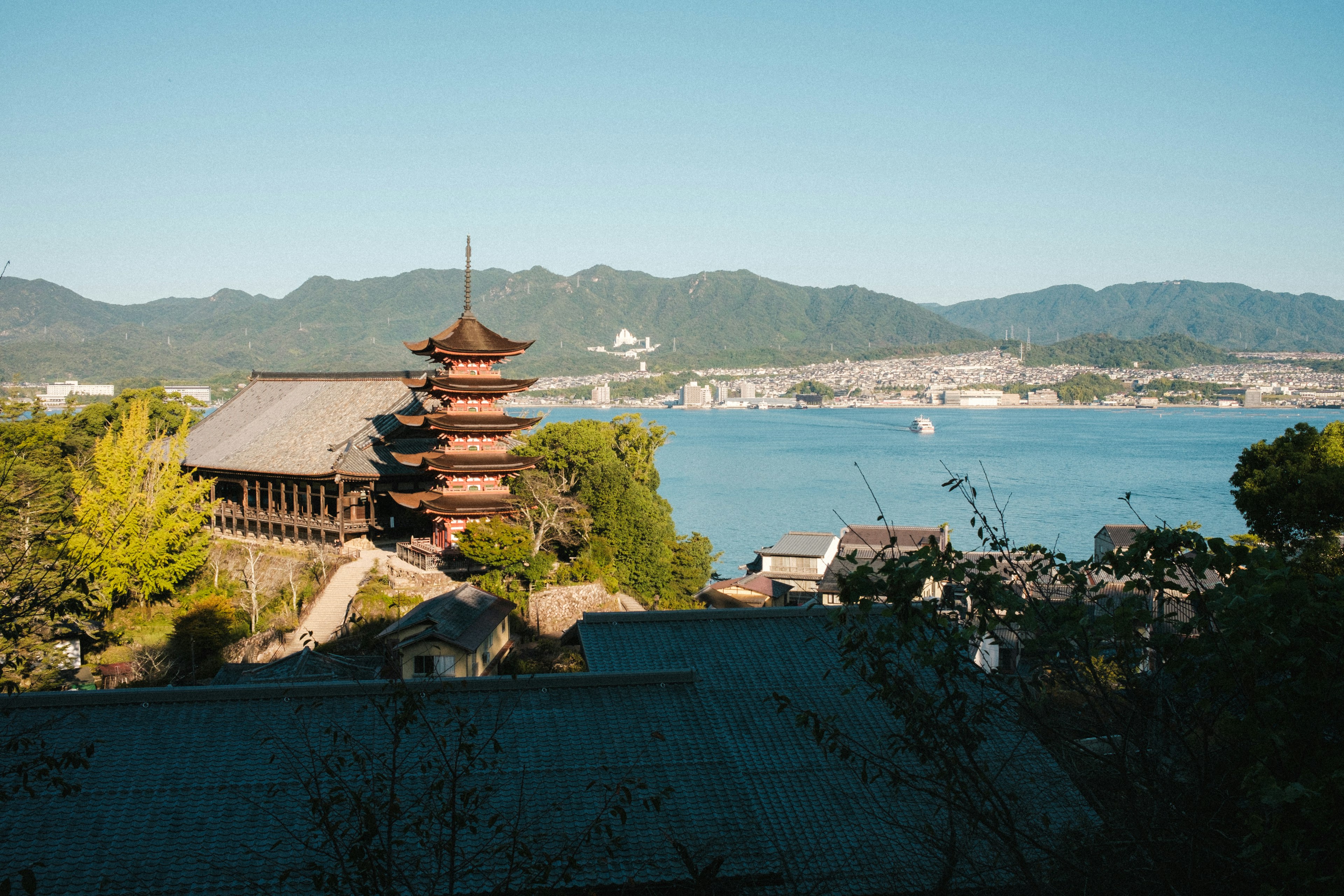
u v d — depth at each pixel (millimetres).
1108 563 11945
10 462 27094
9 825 19344
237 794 20531
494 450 70250
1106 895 11195
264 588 69562
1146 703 11133
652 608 74500
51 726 22359
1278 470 47688
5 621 19172
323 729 22625
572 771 22078
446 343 66875
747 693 26438
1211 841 10336
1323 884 8164
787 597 93750
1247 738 10242
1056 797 19016
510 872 14844
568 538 73750
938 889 14977
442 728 22891
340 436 79250
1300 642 9688
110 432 65938
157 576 64062
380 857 12602
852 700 26016
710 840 20250
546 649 56312
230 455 82812
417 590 62594
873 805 21891
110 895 17953
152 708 23172
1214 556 10852
